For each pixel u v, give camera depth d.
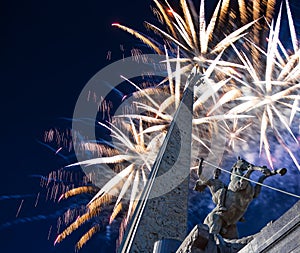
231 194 16.97
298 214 8.30
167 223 21.41
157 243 12.12
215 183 17.70
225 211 16.75
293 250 8.13
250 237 11.36
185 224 21.84
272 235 8.71
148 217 21.20
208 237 11.14
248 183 17.00
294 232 8.30
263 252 8.81
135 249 19.56
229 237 16.64
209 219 16.91
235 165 17.73
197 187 17.97
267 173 16.97
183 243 11.56
